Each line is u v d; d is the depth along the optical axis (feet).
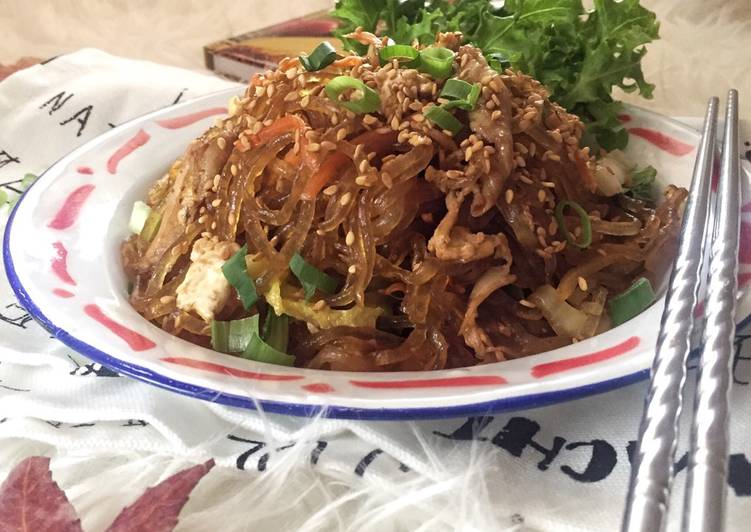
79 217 0.74
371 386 0.52
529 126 0.66
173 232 0.70
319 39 1.34
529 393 0.48
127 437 0.54
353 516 0.50
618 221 0.71
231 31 1.68
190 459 0.52
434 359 0.62
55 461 0.54
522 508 0.47
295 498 0.50
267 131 0.67
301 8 1.81
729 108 0.80
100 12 1.75
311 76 0.69
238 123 0.70
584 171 0.70
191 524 0.48
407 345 0.62
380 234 0.63
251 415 0.54
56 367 0.61
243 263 0.63
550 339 0.63
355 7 0.92
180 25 1.69
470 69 0.68
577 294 0.66
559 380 0.49
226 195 0.68
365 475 0.50
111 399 0.56
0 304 0.69
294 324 0.65
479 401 0.48
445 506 0.48
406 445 0.51
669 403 0.41
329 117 0.66
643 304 0.63
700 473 0.37
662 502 0.35
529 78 0.73
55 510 0.48
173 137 0.88
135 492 0.51
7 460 0.55
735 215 0.60
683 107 1.14
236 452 0.52
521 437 0.52
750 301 0.54
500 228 0.66
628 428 0.52
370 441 0.52
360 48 0.91
